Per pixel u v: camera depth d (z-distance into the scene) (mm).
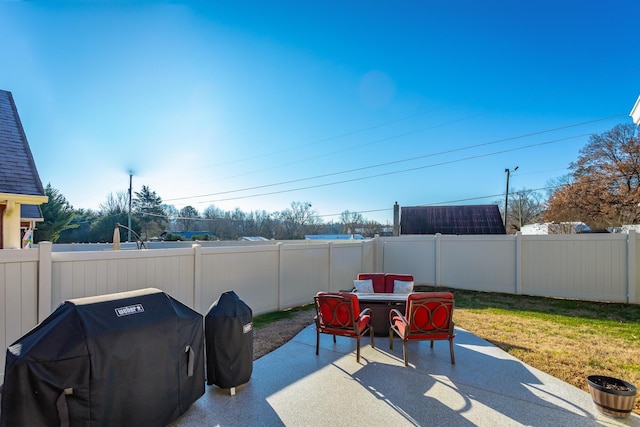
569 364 4344
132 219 32156
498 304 8367
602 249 8617
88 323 2418
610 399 3012
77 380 2252
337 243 9727
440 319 4316
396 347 5113
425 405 3266
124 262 4723
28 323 3766
